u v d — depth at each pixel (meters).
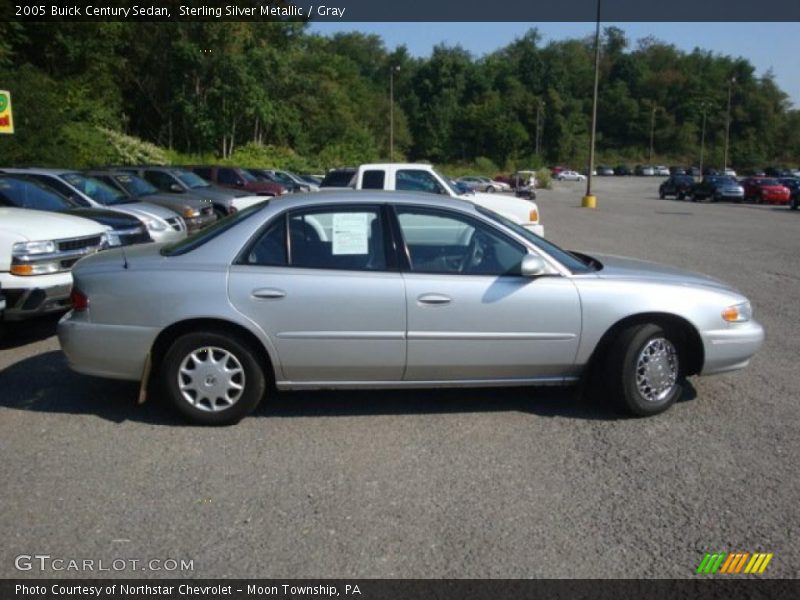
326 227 5.02
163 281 4.84
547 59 132.88
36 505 3.85
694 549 3.48
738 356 5.33
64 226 7.39
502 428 5.01
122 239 9.30
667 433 4.95
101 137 30.11
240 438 4.79
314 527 3.66
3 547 3.45
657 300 5.10
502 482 4.18
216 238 5.00
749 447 4.71
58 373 6.21
